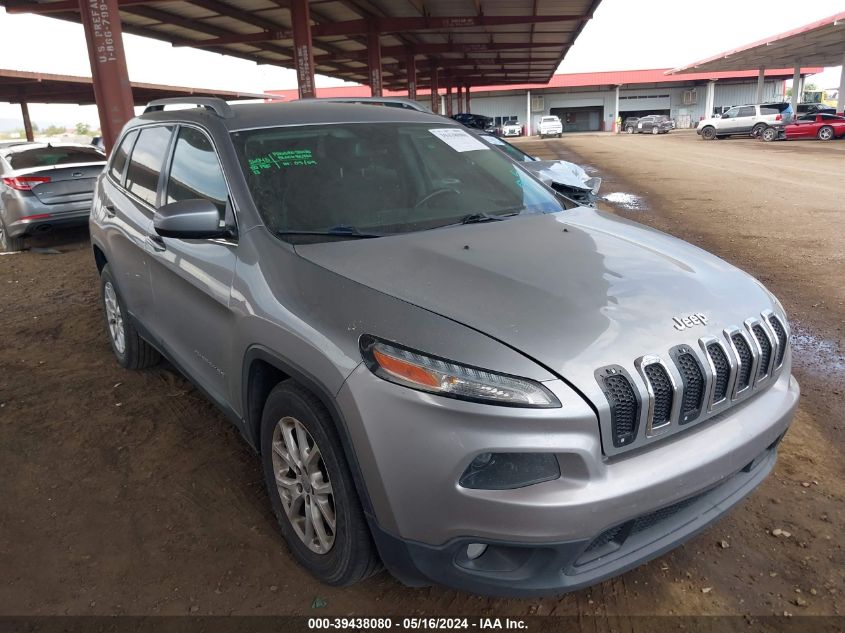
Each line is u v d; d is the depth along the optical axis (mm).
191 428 3607
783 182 13984
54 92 26406
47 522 2814
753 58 40031
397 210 2896
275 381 2592
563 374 1885
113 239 3961
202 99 3373
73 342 5023
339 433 2059
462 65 36594
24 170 8477
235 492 3008
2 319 5664
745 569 2463
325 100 3625
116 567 2537
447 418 1846
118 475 3164
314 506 2328
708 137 33406
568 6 18625
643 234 2938
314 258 2436
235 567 2525
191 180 3131
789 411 2361
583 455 1848
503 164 3566
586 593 2369
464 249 2531
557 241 2689
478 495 1838
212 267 2768
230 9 16688
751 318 2322
